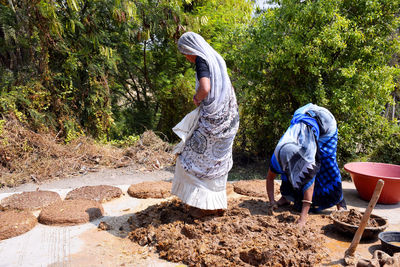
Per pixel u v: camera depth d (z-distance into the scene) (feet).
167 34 25.22
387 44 18.29
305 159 9.68
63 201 11.43
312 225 10.09
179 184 9.34
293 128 10.30
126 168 20.48
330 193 10.91
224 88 8.77
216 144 8.96
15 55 23.71
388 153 20.04
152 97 30.04
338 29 17.56
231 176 20.17
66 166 19.52
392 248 8.01
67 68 22.91
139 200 12.51
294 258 7.57
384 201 12.66
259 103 21.94
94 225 10.02
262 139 22.48
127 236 9.27
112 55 24.59
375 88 18.02
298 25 18.75
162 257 8.13
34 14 20.52
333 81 18.90
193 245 8.18
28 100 21.01
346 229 9.09
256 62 20.08
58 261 7.88
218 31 26.48
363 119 19.21
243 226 8.98
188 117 9.09
